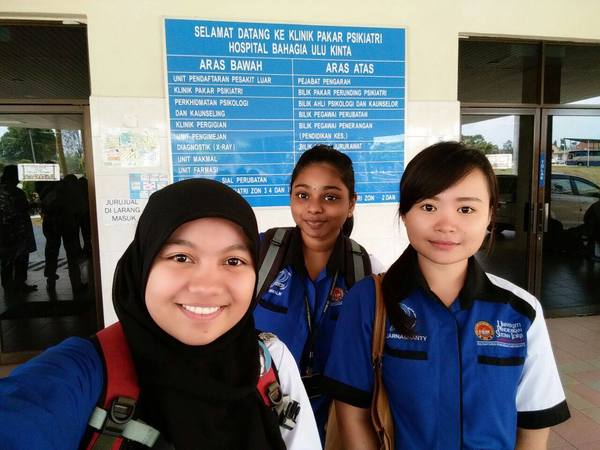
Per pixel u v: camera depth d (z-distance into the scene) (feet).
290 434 2.64
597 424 7.78
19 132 10.80
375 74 11.19
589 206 13.92
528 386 3.09
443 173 2.88
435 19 11.39
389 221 11.64
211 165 10.65
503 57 12.69
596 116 13.39
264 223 11.05
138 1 9.94
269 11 10.52
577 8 12.17
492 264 13.62
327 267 4.50
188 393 2.19
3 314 11.36
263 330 4.35
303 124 10.96
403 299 3.20
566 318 13.61
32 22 10.05
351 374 3.29
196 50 10.26
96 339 2.19
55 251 11.34
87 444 1.93
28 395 1.74
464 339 3.05
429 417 2.98
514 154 13.33
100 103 10.02
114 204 10.30
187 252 2.15
